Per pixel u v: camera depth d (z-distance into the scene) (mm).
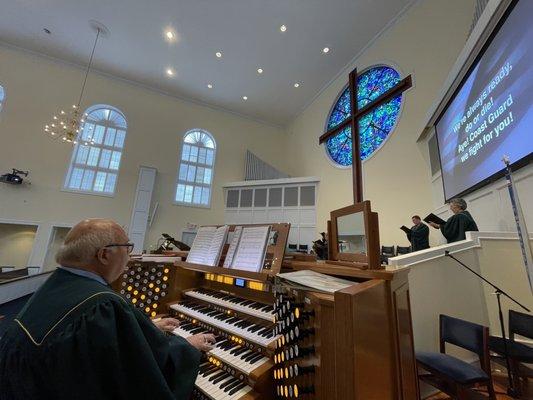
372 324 835
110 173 7551
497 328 2213
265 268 1450
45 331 673
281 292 1040
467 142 3123
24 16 6129
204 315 1593
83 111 7402
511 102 2340
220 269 1586
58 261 908
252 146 9805
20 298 4895
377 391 799
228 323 1443
